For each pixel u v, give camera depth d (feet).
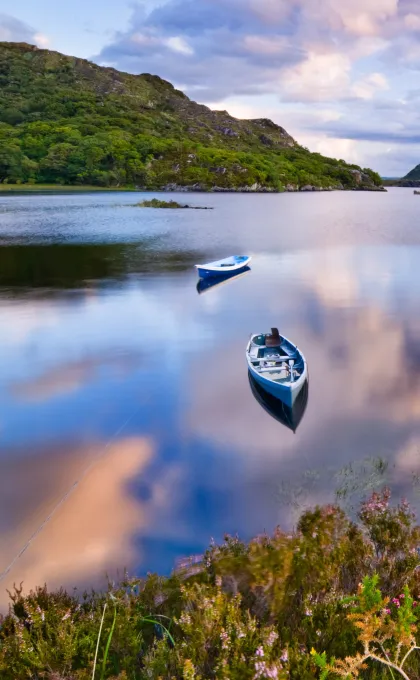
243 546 25.86
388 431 44.09
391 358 63.82
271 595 19.51
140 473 38.63
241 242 193.47
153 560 29.17
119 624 18.45
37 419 48.21
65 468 39.47
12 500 35.29
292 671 15.03
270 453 41.04
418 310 89.15
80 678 16.28
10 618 19.67
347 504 33.14
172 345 71.56
